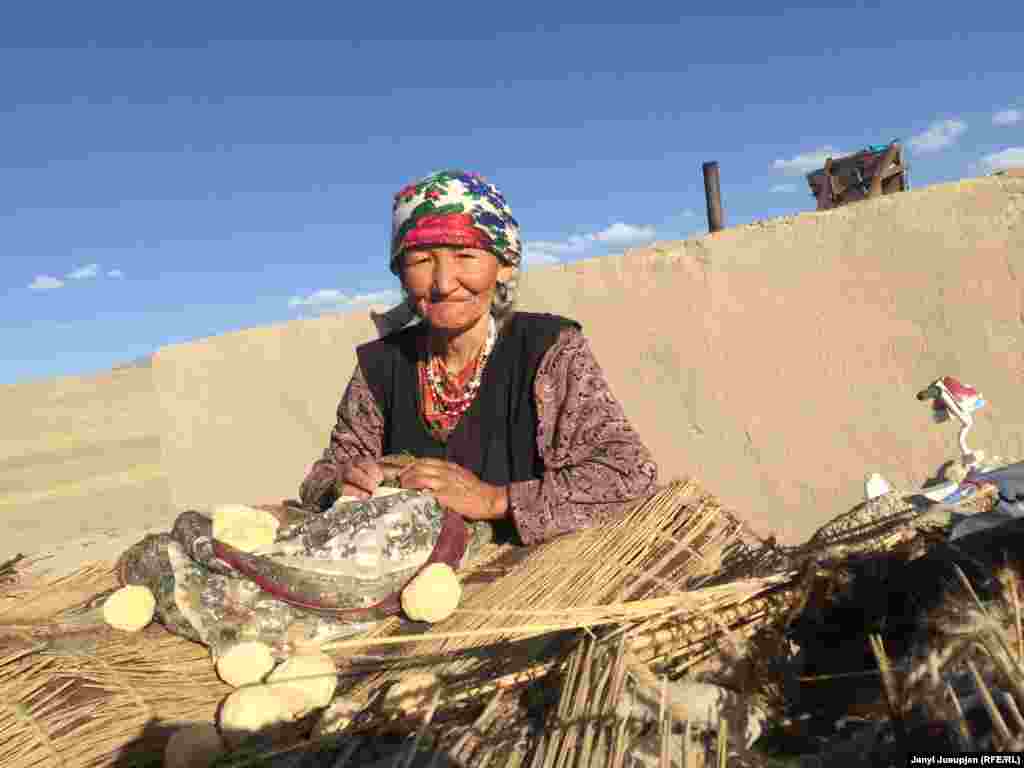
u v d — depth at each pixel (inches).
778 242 142.8
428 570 58.6
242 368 203.5
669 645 48.2
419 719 44.5
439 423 86.0
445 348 84.9
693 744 40.6
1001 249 123.0
